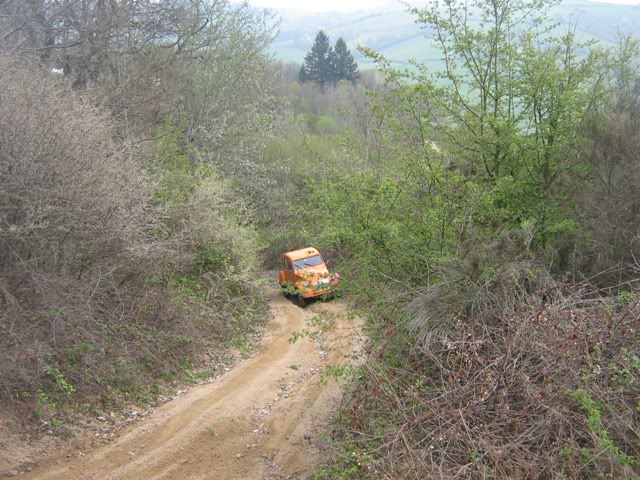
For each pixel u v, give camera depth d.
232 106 24.20
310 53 50.78
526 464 5.58
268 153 27.77
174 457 8.51
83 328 10.51
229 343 14.68
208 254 17.27
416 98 11.01
